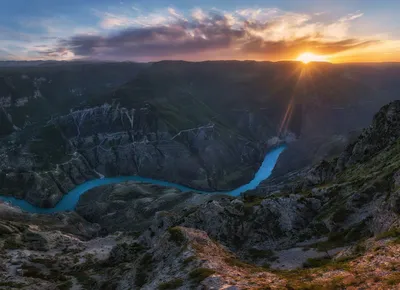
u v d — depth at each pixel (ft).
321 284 127.85
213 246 215.10
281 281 141.49
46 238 480.23
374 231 211.82
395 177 246.88
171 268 186.09
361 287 115.65
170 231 229.25
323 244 240.32
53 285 315.99
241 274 159.43
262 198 385.50
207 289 145.59
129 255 358.84
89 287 293.23
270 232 294.87
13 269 363.35
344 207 262.26
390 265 126.62
